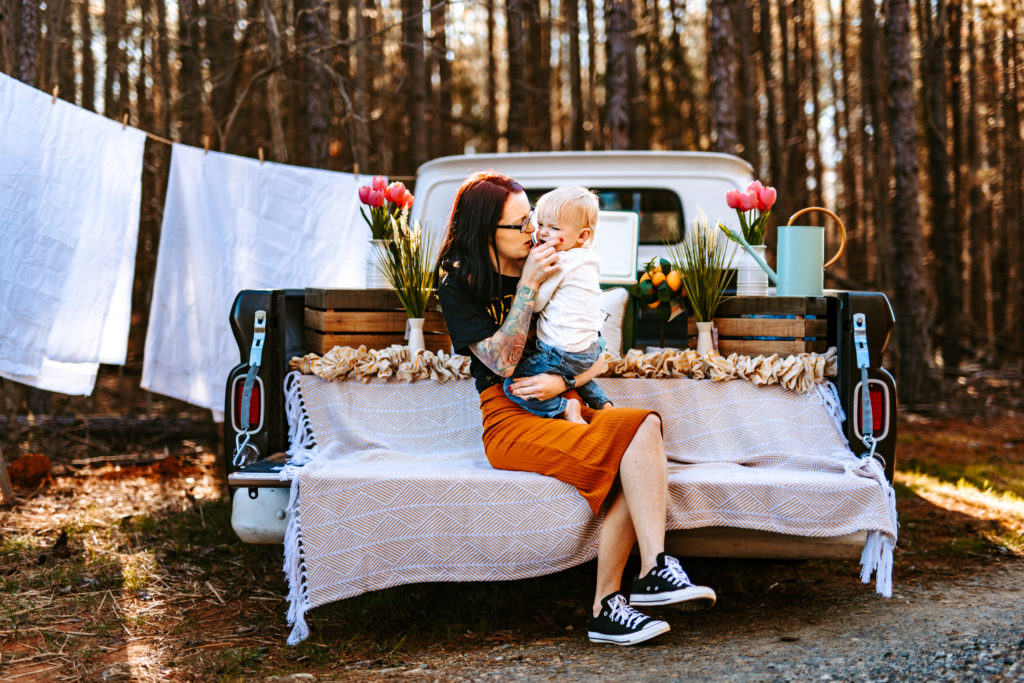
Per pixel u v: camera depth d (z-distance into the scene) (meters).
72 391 4.55
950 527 4.41
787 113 15.59
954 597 3.29
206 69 11.32
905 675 2.39
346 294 3.21
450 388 3.19
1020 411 9.15
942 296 12.03
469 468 2.81
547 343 2.75
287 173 4.93
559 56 17.98
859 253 16.42
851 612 3.10
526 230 2.77
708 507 2.68
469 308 2.75
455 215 2.81
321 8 8.40
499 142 17.39
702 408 3.11
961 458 6.50
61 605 3.19
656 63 17.50
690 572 3.67
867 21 13.20
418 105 11.89
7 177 4.30
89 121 4.45
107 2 10.55
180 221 4.81
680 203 4.41
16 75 6.16
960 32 13.66
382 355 3.16
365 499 2.67
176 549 3.92
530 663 2.59
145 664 2.65
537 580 3.51
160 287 4.79
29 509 4.58
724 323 3.23
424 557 2.67
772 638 2.78
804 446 3.01
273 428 3.19
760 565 3.82
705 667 2.49
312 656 2.70
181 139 8.48
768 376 3.07
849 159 16.61
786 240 3.24
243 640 2.86
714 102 8.34
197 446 6.49
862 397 2.94
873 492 2.68
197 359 4.84
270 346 3.17
